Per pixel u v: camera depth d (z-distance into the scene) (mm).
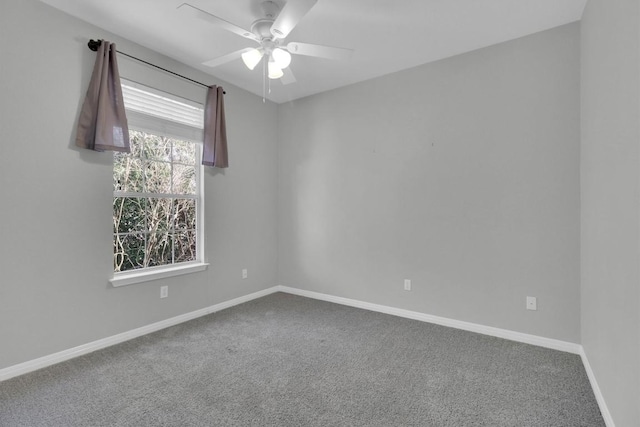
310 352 2611
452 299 3166
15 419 1757
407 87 3412
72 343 2498
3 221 2172
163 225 3291
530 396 1999
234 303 3852
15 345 2221
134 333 2893
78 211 2537
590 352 2209
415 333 3000
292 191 4348
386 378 2213
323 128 4051
